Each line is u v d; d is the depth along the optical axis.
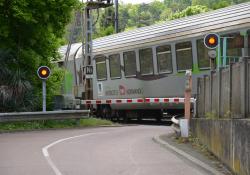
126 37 30.09
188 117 18.25
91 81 32.06
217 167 11.82
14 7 24.77
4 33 25.38
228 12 23.73
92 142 18.12
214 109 14.84
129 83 29.61
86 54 31.44
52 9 26.08
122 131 23.36
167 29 27.05
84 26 31.73
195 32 25.02
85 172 11.72
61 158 14.00
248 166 9.30
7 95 25.31
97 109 32.66
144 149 15.99
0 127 22.97
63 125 25.72
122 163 13.07
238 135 10.20
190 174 11.41
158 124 30.67
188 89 18.30
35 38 26.81
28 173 11.62
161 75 27.20
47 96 28.33
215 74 14.77
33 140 18.84
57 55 28.97
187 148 15.53
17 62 26.53
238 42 22.55
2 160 13.65
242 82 11.10
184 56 25.72
